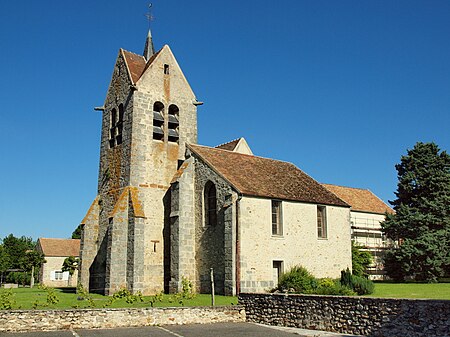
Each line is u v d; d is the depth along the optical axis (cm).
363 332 1953
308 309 2202
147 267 3391
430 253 3909
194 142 3928
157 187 3612
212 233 3222
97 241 3719
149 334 1983
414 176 4334
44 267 7494
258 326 2291
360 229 4991
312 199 3528
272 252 3184
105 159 3862
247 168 3556
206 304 2631
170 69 3916
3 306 2261
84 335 1934
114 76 3997
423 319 1748
